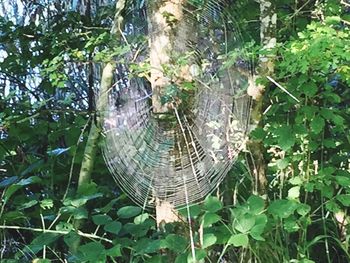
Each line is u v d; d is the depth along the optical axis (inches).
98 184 68.7
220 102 52.8
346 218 61.1
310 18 64.3
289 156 56.6
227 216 56.5
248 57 52.6
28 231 64.1
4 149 68.9
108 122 56.7
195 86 51.3
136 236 52.9
